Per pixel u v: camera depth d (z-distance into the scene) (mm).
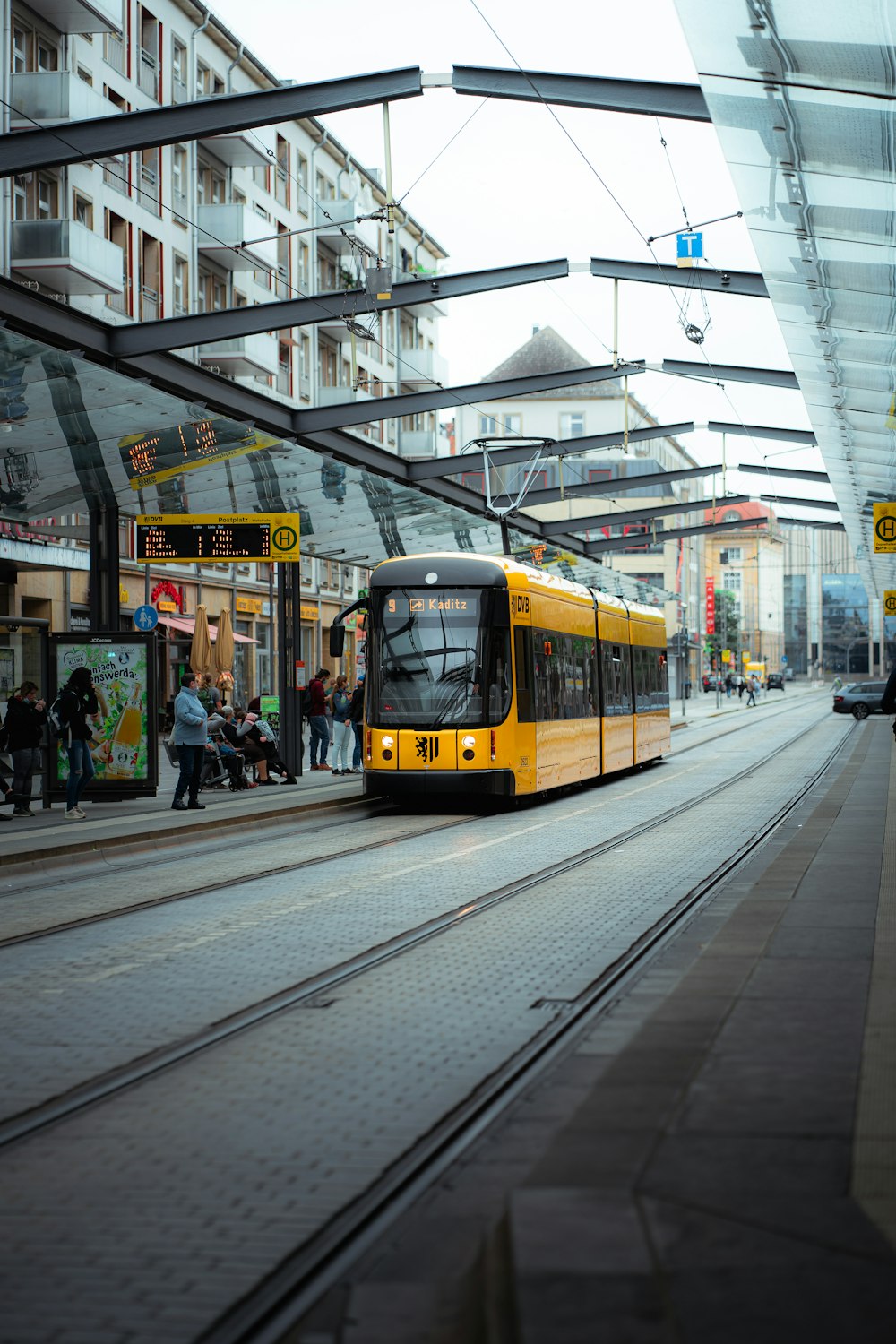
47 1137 5984
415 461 31422
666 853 16453
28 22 38562
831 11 12320
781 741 47062
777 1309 3457
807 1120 5281
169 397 19250
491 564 22625
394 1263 4473
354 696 30219
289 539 25484
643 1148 4930
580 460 99625
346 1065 7043
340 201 59562
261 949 10453
